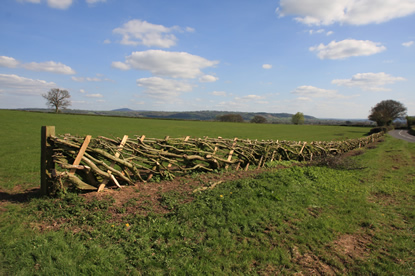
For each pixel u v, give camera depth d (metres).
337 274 3.25
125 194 5.59
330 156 10.89
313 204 5.66
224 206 5.03
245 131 46.91
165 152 6.96
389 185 7.68
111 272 3.01
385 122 73.31
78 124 37.44
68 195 4.95
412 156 14.95
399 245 4.03
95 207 4.64
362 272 3.29
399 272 3.31
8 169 8.50
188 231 4.05
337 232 4.41
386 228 4.65
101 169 5.79
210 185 6.47
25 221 4.11
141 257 3.33
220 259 3.39
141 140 6.80
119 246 3.55
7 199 5.25
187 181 6.98
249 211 4.94
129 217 4.40
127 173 6.32
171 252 3.48
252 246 3.76
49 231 3.82
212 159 8.22
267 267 3.33
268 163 10.60
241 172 8.69
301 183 7.16
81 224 4.10
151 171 6.86
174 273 3.06
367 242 4.12
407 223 4.94
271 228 4.36
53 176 4.94
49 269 2.97
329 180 7.79
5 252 3.20
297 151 12.75
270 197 5.75
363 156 15.05
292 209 5.27
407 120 85.25
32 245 3.37
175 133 33.31
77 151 5.27
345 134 46.78
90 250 3.35
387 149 19.84
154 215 4.47
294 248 3.81
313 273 3.25
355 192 6.77
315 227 4.48
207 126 54.56
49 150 5.16
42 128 5.11
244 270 3.23
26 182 6.97
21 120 33.94
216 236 3.96
